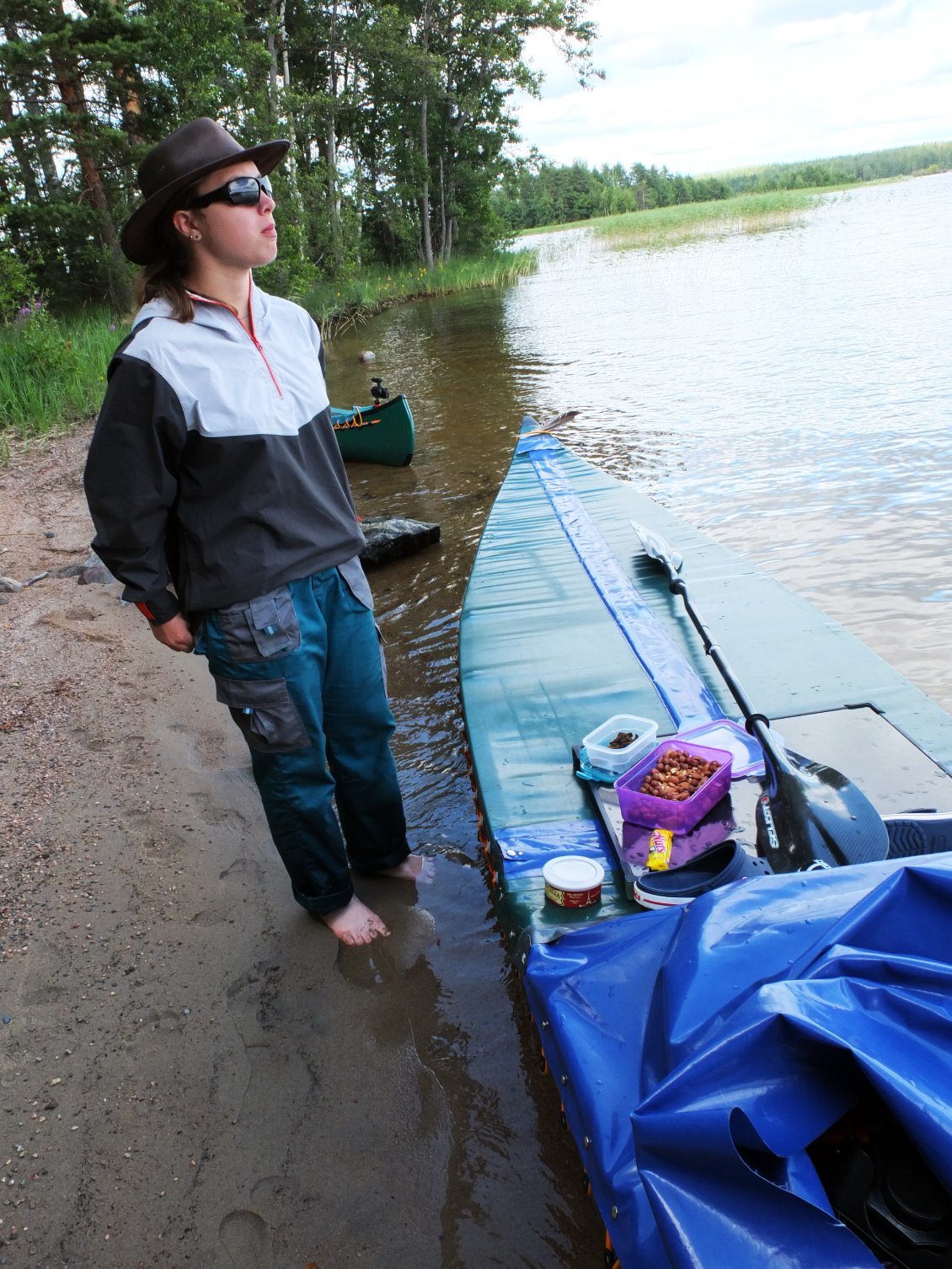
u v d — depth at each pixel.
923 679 3.98
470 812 3.47
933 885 1.58
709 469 6.98
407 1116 2.25
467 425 9.48
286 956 2.74
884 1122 1.41
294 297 21.00
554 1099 2.29
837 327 11.87
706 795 2.55
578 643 3.76
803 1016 1.36
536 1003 2.04
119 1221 2.00
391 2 30.08
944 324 11.00
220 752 3.78
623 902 2.34
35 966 2.66
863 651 3.42
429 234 31.70
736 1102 1.34
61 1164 2.12
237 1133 2.21
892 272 16.34
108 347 12.27
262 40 24.95
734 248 26.25
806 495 6.20
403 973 2.69
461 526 6.53
